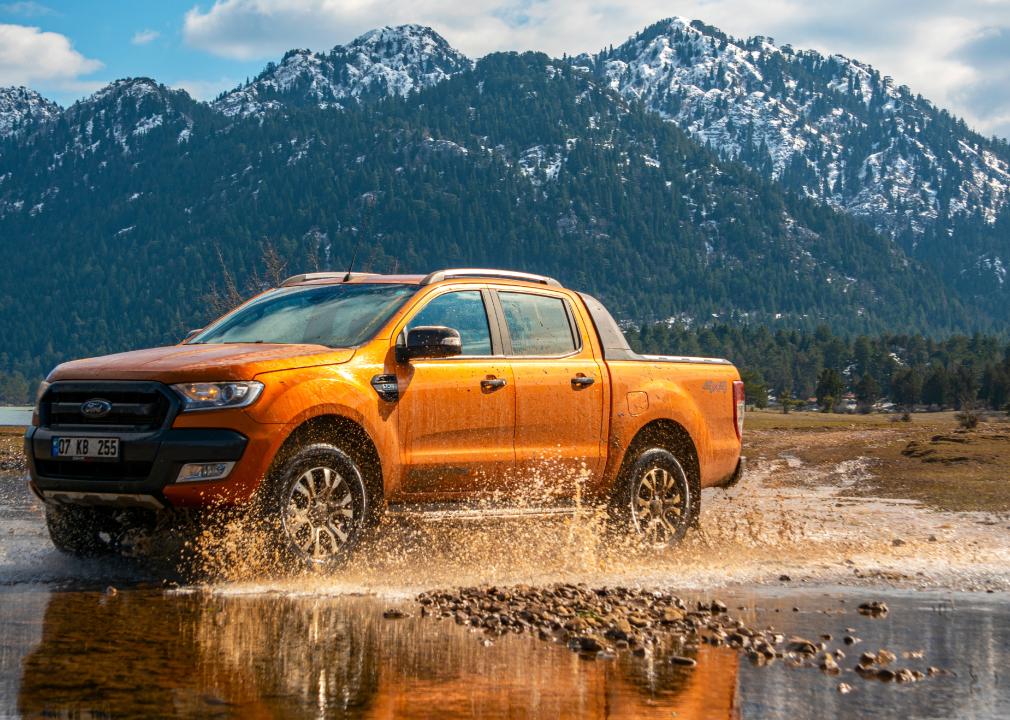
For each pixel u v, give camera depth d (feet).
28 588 18.58
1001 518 33.55
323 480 20.70
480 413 23.16
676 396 27.04
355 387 21.22
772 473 54.80
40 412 20.67
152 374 19.83
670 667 13.71
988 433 68.80
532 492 24.06
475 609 17.20
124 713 10.77
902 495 41.22
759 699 12.14
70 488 19.94
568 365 24.99
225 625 15.53
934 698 12.35
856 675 13.50
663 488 26.55
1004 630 16.88
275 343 22.70
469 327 23.81
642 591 19.38
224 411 19.60
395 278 24.32
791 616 17.90
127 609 16.63
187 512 19.69
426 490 22.49
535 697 12.00
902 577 22.56
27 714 10.64
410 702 11.63
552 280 26.40
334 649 14.20
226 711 10.97
